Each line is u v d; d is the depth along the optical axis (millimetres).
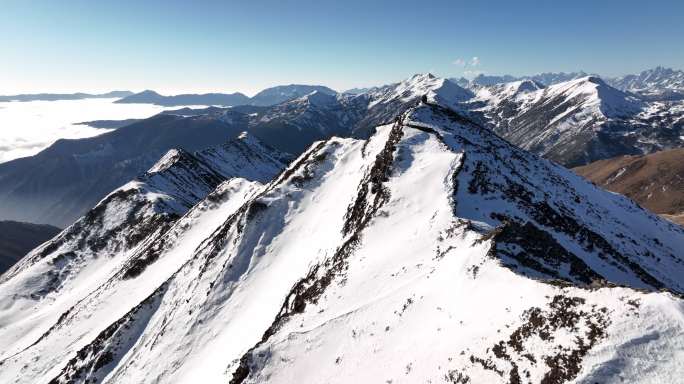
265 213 72000
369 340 31672
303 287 48656
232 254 66250
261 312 52594
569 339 21156
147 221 139875
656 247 75375
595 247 54375
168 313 65625
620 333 19891
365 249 46188
